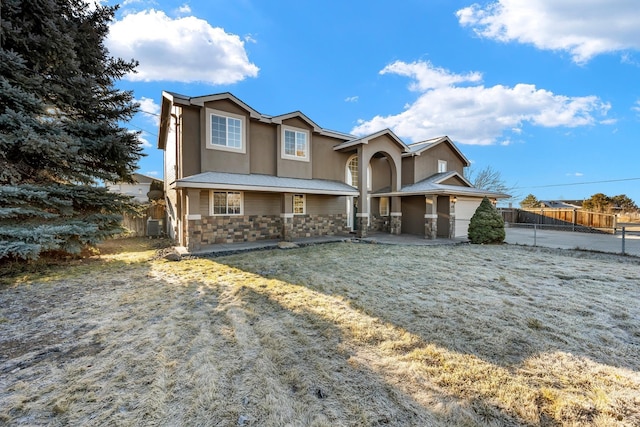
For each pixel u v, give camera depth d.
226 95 11.60
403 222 16.41
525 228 21.67
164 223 16.89
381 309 4.79
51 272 7.41
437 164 17.77
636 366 3.15
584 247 11.23
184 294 5.68
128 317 4.54
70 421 2.37
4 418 2.40
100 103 9.60
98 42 9.56
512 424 2.33
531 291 5.75
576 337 3.80
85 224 8.35
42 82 7.84
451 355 3.35
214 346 3.58
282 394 2.69
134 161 10.16
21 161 7.70
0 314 4.65
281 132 13.55
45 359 3.32
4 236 6.74
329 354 3.39
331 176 15.74
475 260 8.88
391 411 2.47
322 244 12.37
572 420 2.36
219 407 2.52
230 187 10.45
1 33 6.87
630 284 6.23
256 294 5.63
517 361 3.23
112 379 2.93
